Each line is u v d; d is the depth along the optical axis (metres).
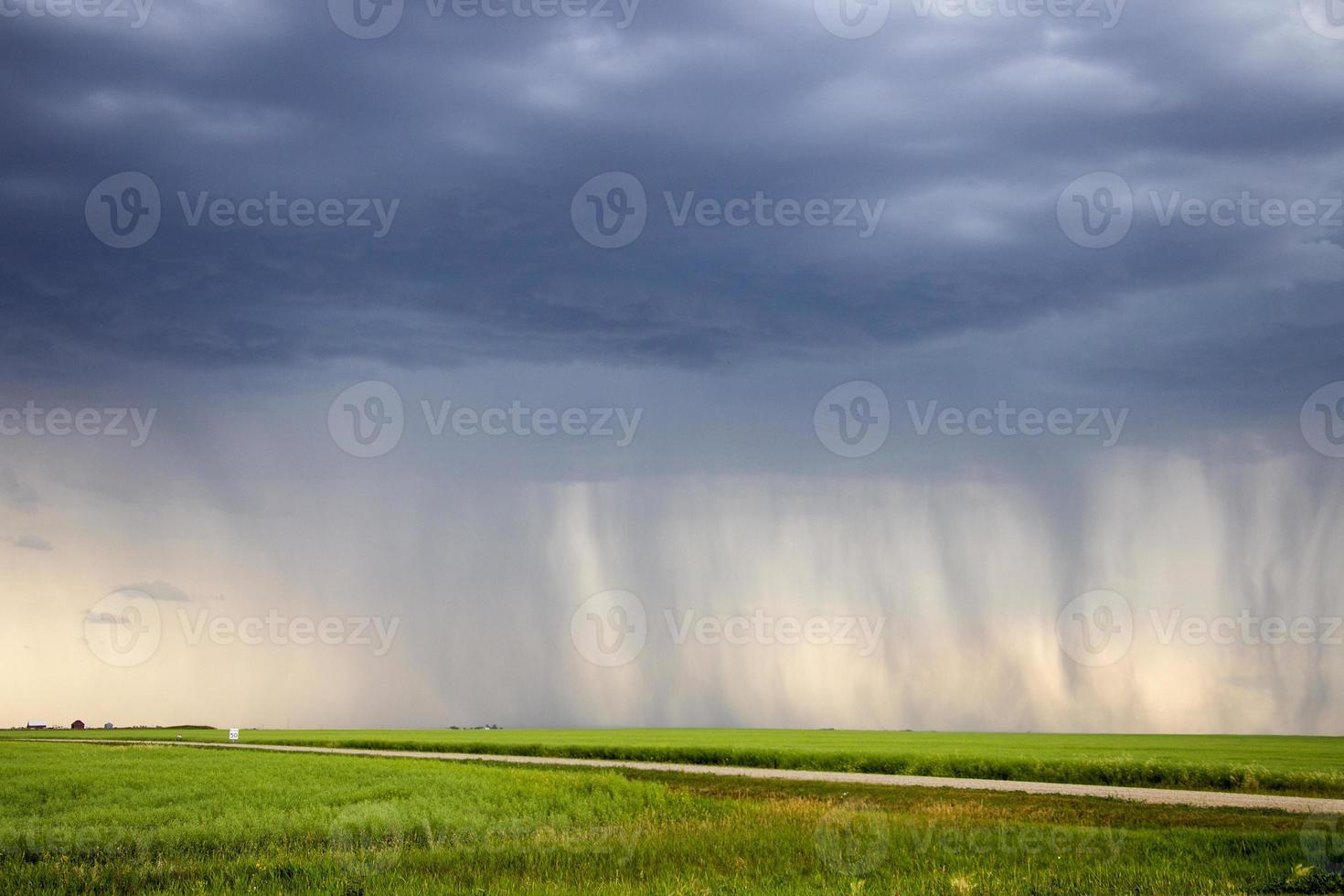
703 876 18.58
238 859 21.50
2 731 166.12
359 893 17.34
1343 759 57.62
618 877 18.86
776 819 27.44
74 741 101.62
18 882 19.12
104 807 30.98
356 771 44.91
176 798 33.50
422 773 43.38
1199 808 32.50
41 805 31.69
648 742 90.62
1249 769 42.53
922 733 145.62
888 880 17.92
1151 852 20.81
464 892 17.00
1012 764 49.22
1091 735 137.38
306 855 22.08
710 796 38.66
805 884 17.58
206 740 116.75
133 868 20.64
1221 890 16.61
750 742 90.19
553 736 120.69
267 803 31.61
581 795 34.31
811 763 58.09
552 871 19.58
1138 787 42.28
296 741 100.31
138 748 73.88
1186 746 85.81
